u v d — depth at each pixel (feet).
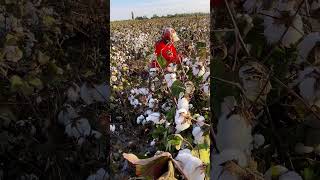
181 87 9.21
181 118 7.30
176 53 11.90
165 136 8.84
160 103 12.50
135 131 12.95
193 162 4.37
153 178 4.10
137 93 14.92
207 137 6.36
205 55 10.61
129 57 25.91
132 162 4.11
